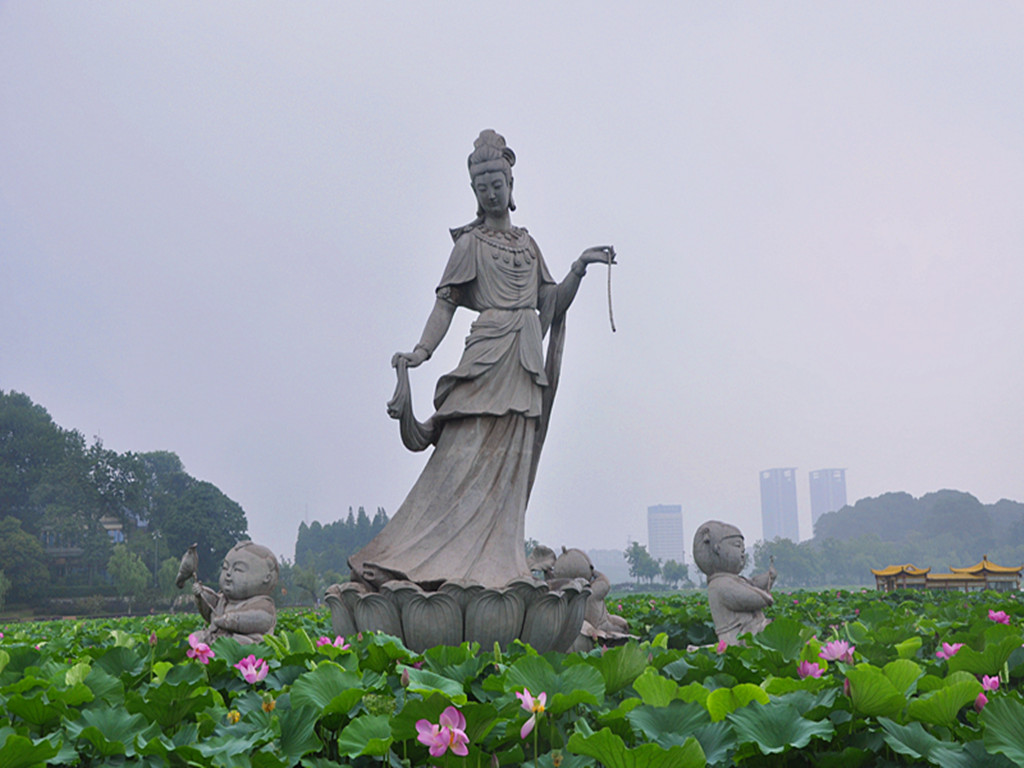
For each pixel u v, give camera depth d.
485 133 8.77
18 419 81.06
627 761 3.12
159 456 94.44
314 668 4.92
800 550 131.38
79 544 78.00
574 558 8.92
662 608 13.62
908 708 3.85
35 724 4.11
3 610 66.19
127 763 3.58
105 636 9.82
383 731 3.74
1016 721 3.41
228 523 78.94
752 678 4.82
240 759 3.44
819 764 3.48
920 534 150.00
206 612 8.30
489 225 8.87
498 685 4.21
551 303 8.91
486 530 7.84
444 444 8.29
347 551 117.94
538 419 8.66
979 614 9.21
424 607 6.85
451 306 8.66
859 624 7.40
